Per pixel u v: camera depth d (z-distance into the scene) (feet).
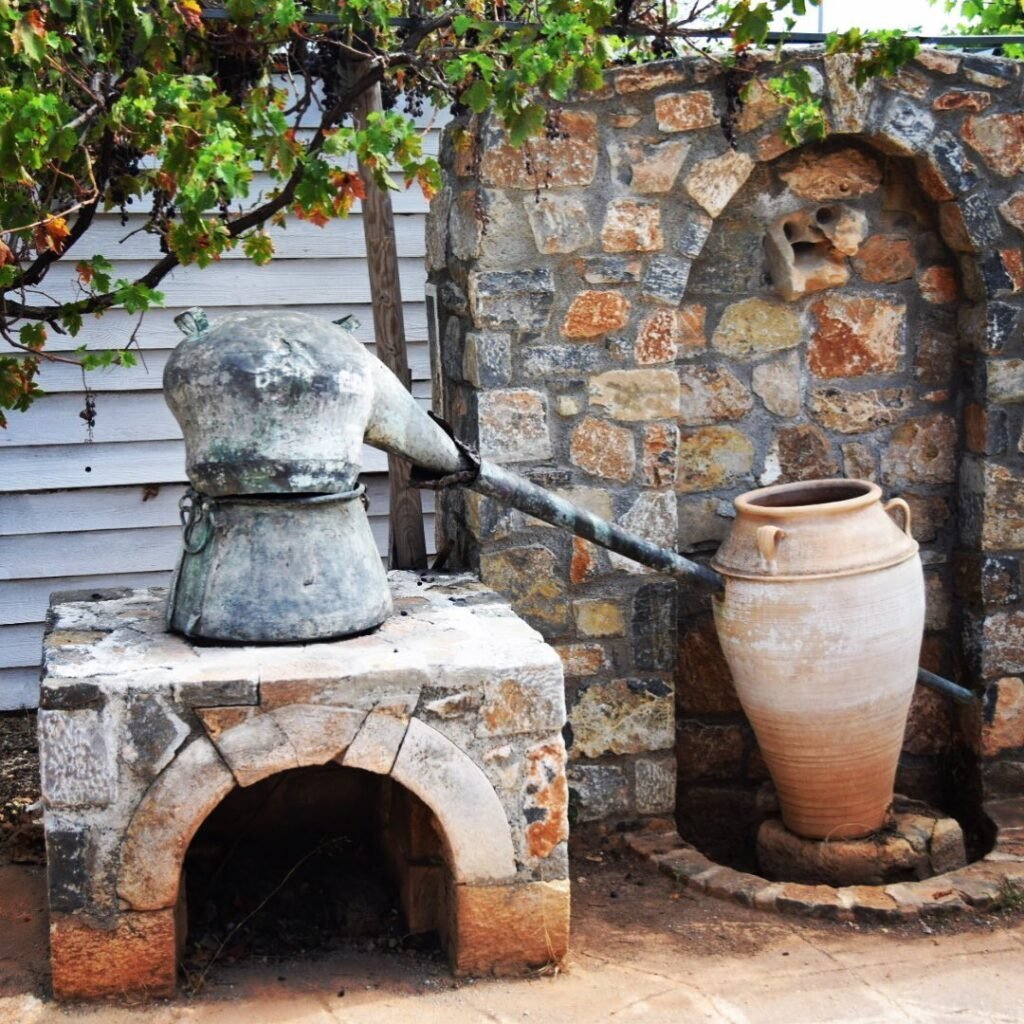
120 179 12.20
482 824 10.62
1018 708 14.21
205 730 10.14
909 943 11.60
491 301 12.93
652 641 13.53
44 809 10.05
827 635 12.34
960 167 13.44
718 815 14.65
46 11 10.56
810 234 13.98
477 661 10.51
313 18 12.32
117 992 10.31
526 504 11.80
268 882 12.18
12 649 16.67
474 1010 10.30
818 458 14.32
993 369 13.78
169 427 16.71
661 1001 10.48
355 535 11.16
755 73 13.01
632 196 13.02
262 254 12.69
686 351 13.97
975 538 14.14
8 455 16.35
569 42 11.12
